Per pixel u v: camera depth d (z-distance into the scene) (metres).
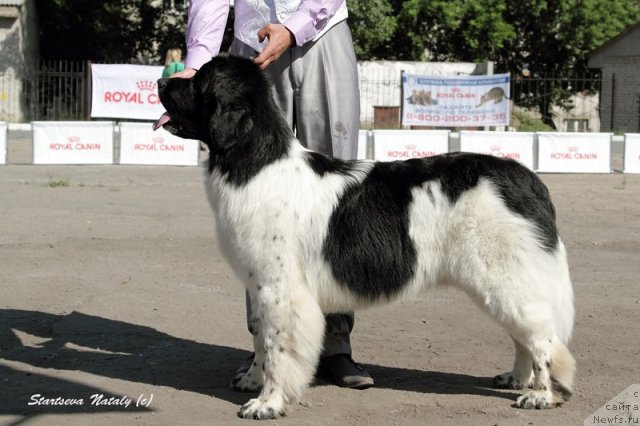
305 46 5.72
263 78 5.05
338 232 4.97
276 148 5.00
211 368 6.01
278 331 4.93
